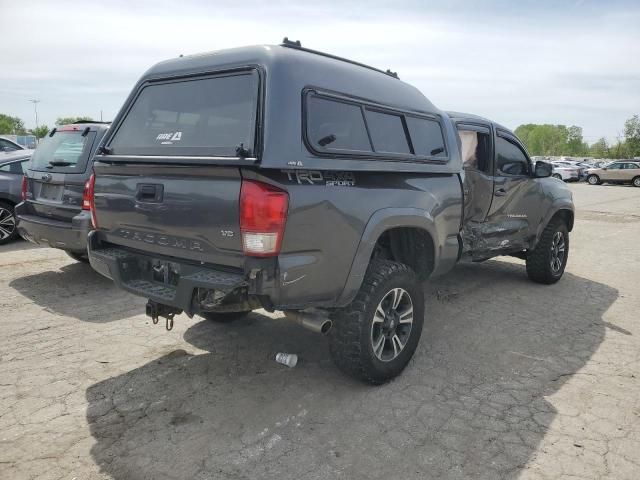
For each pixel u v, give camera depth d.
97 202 3.52
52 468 2.59
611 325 4.88
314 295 2.98
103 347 4.09
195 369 3.73
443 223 3.96
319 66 3.15
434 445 2.85
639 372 3.84
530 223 5.81
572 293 5.98
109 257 3.34
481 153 5.35
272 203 2.66
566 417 3.18
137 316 4.81
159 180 3.05
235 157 2.74
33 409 3.15
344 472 2.60
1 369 3.67
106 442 2.82
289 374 3.68
